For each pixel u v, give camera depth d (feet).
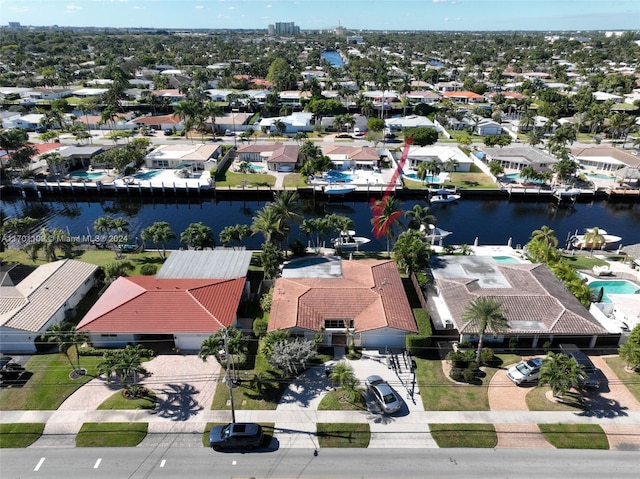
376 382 143.13
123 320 161.17
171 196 335.67
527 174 337.52
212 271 197.88
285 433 127.85
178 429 129.18
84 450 122.72
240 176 361.71
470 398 140.67
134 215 310.86
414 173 371.15
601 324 170.81
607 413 134.82
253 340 165.27
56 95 624.59
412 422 131.64
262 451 122.21
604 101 593.42
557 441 125.39
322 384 146.10
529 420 132.46
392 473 115.96
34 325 161.17
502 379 148.56
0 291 178.29
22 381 146.82
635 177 339.98
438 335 168.55
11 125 481.87
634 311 175.83
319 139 462.19
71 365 153.69
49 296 177.68
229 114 517.55
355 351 161.27
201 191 332.60
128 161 362.74
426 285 200.13
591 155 386.32
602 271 213.05
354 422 131.64
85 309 186.39
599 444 124.36
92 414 134.10
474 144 449.89
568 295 180.55
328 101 523.29
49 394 141.38
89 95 634.84
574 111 563.48
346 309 168.86
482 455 121.39
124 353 138.62
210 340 138.21
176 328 158.71
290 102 618.44
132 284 179.93
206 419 132.67
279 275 206.80
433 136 417.28
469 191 332.80
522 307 169.27
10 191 338.34
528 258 229.45
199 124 467.93
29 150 356.18
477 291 180.14
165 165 378.73
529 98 609.42
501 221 299.38
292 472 116.26
